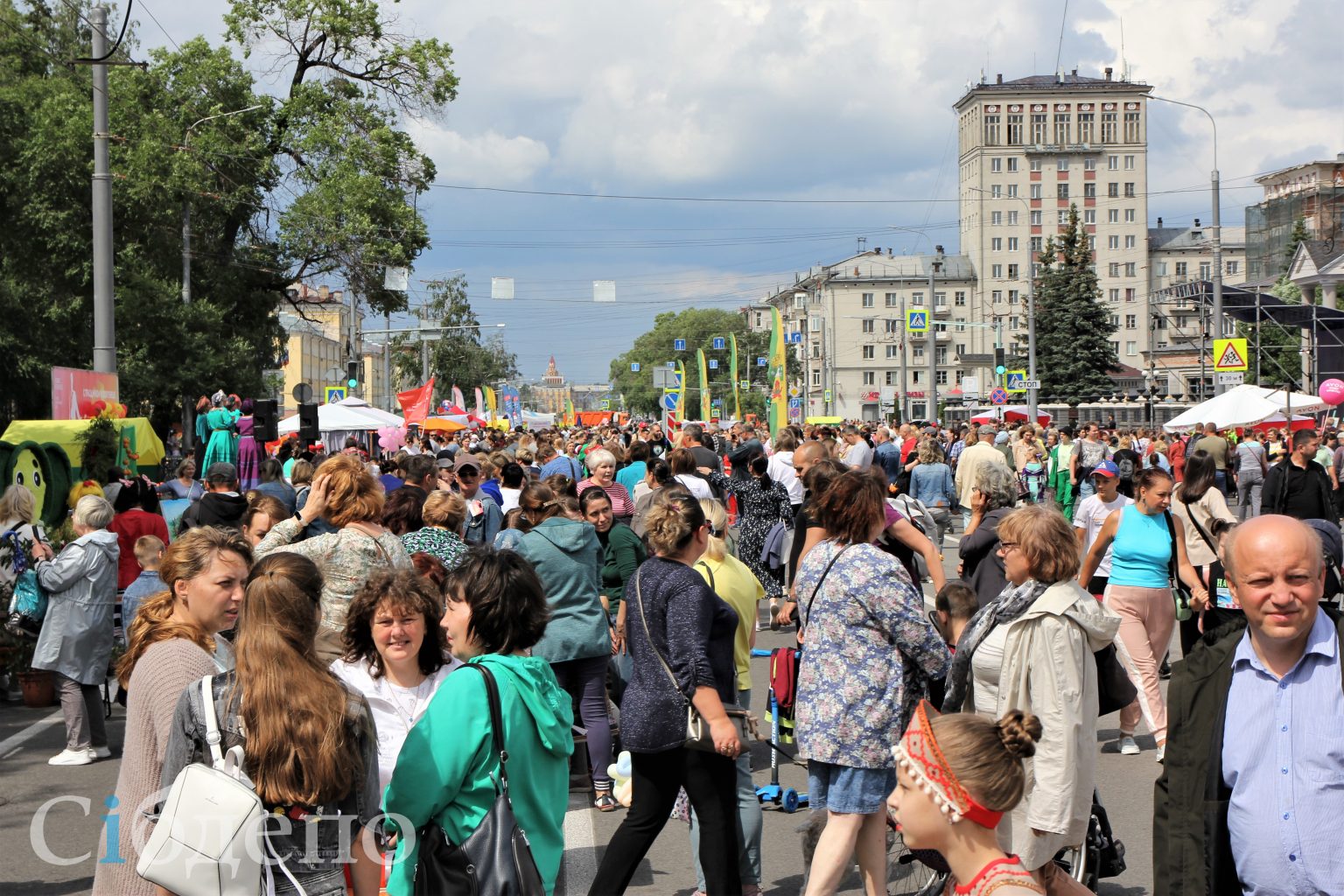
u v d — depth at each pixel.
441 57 41.12
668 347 159.12
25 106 38.44
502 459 16.00
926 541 7.58
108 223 21.09
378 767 4.01
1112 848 5.87
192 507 12.47
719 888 5.38
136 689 4.04
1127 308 144.75
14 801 8.05
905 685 5.32
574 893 6.11
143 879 3.93
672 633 5.40
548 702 4.29
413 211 41.44
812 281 147.12
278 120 40.50
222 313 38.91
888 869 5.75
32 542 10.44
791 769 8.62
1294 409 26.11
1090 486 28.59
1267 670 3.54
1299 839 3.42
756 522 13.09
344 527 6.54
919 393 105.88
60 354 37.12
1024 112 143.75
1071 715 5.18
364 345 138.12
